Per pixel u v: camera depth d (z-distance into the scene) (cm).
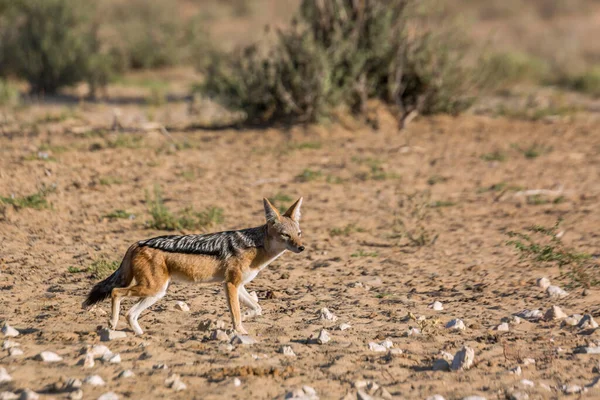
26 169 5594
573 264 3991
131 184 5572
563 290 3550
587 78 11531
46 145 6309
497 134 7775
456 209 5328
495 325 3095
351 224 4925
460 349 2641
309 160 6562
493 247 4428
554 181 6088
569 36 17088
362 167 6397
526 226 4872
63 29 10031
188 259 2881
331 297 3512
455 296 3541
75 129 7162
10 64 10319
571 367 2588
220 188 5644
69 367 2420
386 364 2584
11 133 6844
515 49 15312
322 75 7512
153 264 2855
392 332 2994
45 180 5441
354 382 2364
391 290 3644
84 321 3025
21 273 3738
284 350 2669
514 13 19800
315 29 8006
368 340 2872
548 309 3203
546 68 12794
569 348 2802
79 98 9700
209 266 2906
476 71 8450
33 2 10238
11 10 10550
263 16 19688
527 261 4128
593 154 7006
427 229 4841
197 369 2444
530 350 2777
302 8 8012
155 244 2894
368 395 2223
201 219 4759
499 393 2317
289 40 7781
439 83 8081
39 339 2755
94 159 6072
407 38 8012
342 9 7912
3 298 3325
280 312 3253
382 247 4469
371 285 3725
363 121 7819
